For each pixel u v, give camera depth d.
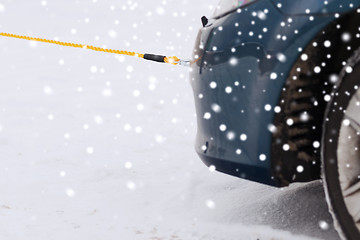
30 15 13.94
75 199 3.19
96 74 7.77
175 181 3.47
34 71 8.04
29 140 4.64
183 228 2.69
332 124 2.07
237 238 2.53
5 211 2.98
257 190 3.12
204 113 2.44
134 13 13.62
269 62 2.10
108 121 5.30
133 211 2.97
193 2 14.63
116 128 5.02
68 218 2.88
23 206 3.07
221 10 2.43
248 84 2.17
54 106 5.95
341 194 2.08
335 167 2.08
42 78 7.55
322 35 2.06
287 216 2.72
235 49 2.22
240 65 2.19
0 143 4.56
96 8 14.48
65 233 2.68
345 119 2.05
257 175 2.24
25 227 2.76
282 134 2.14
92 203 3.12
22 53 9.52
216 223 2.73
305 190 3.01
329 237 2.46
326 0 2.05
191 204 3.04
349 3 2.03
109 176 3.65
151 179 3.54
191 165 3.81
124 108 5.83
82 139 4.66
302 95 2.13
